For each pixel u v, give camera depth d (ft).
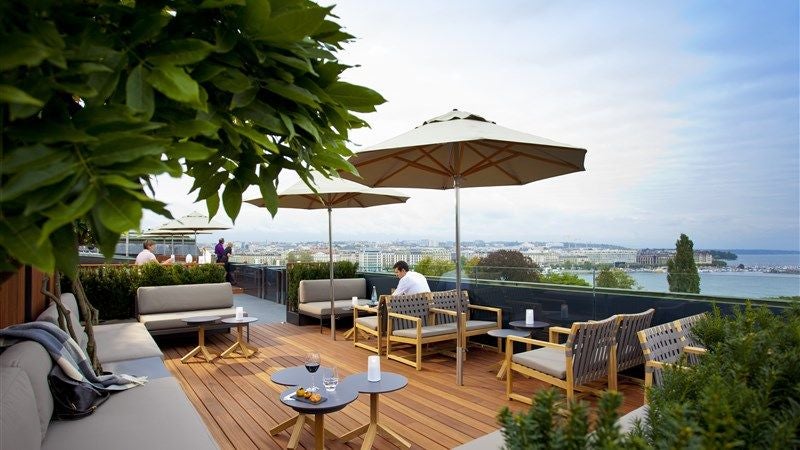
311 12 2.32
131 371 13.34
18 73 1.87
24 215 1.57
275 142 2.90
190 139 2.60
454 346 23.34
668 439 2.45
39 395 8.35
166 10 2.50
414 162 17.49
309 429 13.15
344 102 3.05
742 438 2.63
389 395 16.12
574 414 2.44
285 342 24.97
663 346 11.95
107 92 1.99
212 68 2.29
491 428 13.33
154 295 24.89
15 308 12.50
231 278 51.44
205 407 14.97
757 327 5.36
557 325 20.45
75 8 2.11
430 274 27.07
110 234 1.71
